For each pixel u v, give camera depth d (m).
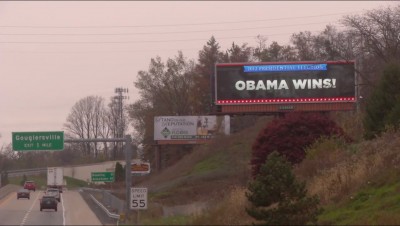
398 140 138.75
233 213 107.19
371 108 170.88
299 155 164.50
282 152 165.00
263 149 166.75
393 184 119.38
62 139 158.00
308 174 148.75
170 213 132.62
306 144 165.50
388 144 140.50
